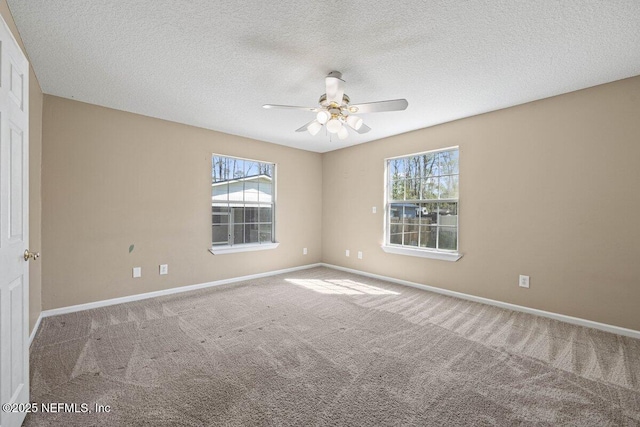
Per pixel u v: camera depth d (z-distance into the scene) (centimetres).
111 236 331
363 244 492
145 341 242
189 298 359
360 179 497
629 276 255
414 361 214
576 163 282
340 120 264
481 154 348
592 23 183
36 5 169
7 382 133
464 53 219
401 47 211
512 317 302
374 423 152
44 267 289
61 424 150
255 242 475
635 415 159
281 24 186
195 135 400
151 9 173
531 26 187
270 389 180
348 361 214
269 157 488
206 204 411
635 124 252
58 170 297
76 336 250
